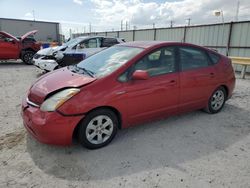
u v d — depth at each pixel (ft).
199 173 9.21
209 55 15.16
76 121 9.89
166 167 9.57
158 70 12.37
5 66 40.29
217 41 43.91
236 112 16.33
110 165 9.64
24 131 12.59
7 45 39.83
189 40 49.60
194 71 13.84
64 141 9.98
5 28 91.91
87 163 9.75
